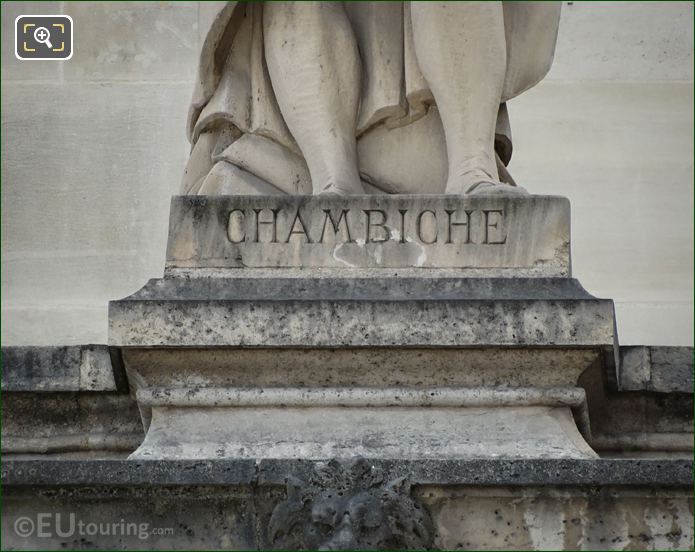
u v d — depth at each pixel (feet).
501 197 40.88
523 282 40.34
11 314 55.16
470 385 39.81
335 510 37.14
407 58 43.11
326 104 42.70
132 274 55.52
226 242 40.88
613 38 56.80
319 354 39.70
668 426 42.22
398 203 40.93
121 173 56.13
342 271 40.68
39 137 56.34
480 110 42.34
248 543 37.68
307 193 43.37
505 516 37.76
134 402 42.04
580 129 56.29
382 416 39.55
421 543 37.32
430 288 40.32
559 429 39.45
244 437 39.34
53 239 55.67
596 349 39.58
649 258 55.42
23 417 42.27
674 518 37.65
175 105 56.54
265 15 43.24
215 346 39.65
